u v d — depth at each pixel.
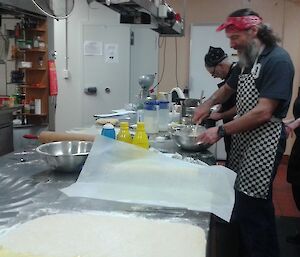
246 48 1.86
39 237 0.97
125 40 5.01
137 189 1.32
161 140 2.28
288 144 4.93
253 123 1.74
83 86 5.20
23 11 3.72
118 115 3.17
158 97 3.53
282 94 1.71
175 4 5.31
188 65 5.42
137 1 2.01
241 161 1.91
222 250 1.99
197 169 1.32
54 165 1.48
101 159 1.41
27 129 4.13
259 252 1.94
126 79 5.10
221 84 2.87
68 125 5.27
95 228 1.03
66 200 1.24
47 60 4.25
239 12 1.85
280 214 3.45
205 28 5.28
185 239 0.98
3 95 4.41
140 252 0.90
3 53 4.21
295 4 5.00
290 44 5.07
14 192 1.30
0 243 0.93
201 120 2.36
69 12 2.23
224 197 1.26
